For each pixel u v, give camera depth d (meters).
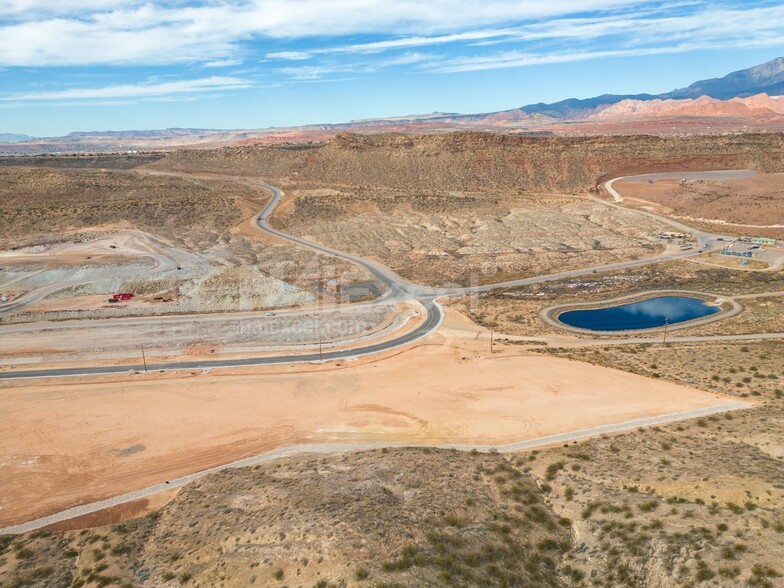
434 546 31.08
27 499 45.41
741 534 29.36
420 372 68.31
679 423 51.09
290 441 53.12
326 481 41.41
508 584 28.92
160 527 39.50
